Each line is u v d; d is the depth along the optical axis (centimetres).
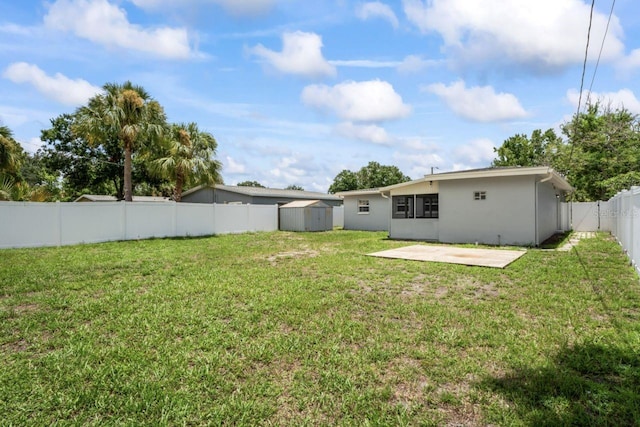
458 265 746
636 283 553
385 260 830
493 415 216
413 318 406
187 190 2477
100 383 259
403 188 1417
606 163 1973
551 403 226
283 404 233
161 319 405
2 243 1077
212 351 317
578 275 618
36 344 338
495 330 361
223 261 839
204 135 1909
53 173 2566
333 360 296
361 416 220
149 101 1566
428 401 235
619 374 266
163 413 221
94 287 569
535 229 1091
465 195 1223
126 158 1508
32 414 222
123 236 1350
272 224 1980
